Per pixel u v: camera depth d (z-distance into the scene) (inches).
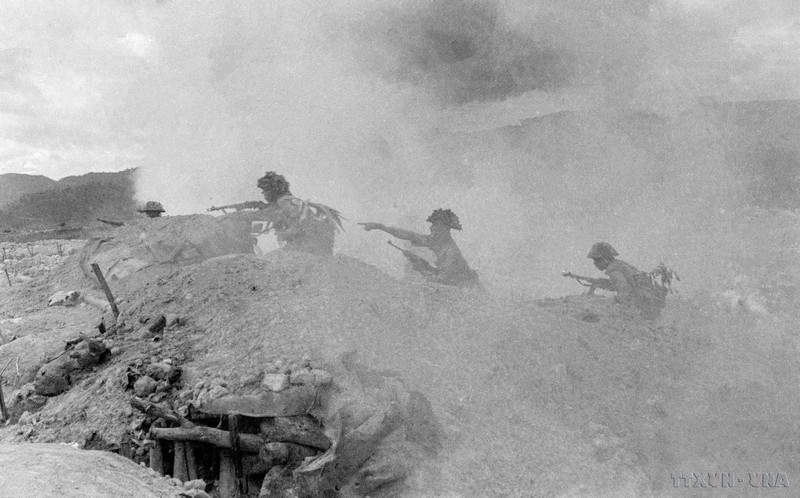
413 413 276.5
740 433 314.0
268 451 256.8
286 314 319.6
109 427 280.4
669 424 320.8
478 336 357.1
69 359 328.8
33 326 438.3
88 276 517.0
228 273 370.9
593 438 302.4
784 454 297.6
